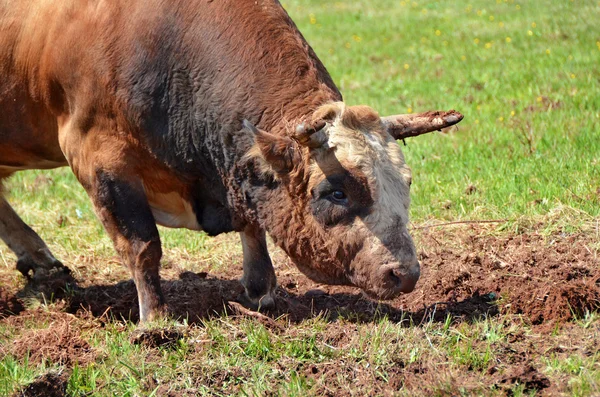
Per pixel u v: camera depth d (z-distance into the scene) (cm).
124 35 1035
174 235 1453
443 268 1175
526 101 1939
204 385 910
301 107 980
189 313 1120
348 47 2939
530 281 1087
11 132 1166
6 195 1293
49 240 1468
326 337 997
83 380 935
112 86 1038
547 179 1422
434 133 1833
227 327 1048
